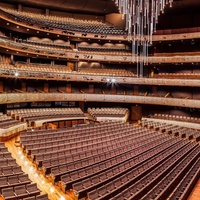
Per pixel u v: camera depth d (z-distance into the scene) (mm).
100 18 31797
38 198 7715
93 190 8961
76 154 12664
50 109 24172
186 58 25500
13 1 26188
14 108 23297
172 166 13070
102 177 10453
